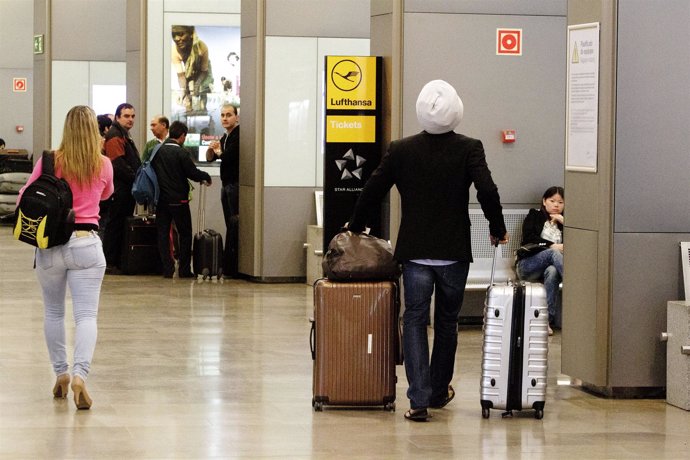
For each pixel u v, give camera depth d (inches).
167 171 639.8
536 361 305.3
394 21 475.5
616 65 332.2
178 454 263.4
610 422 304.2
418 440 280.2
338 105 494.3
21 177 1085.1
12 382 346.9
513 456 265.4
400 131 477.4
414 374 302.0
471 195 484.1
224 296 564.7
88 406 310.3
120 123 675.4
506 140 484.1
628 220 335.6
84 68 932.0
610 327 336.8
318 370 311.6
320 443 275.6
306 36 625.0
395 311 312.3
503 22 481.7
